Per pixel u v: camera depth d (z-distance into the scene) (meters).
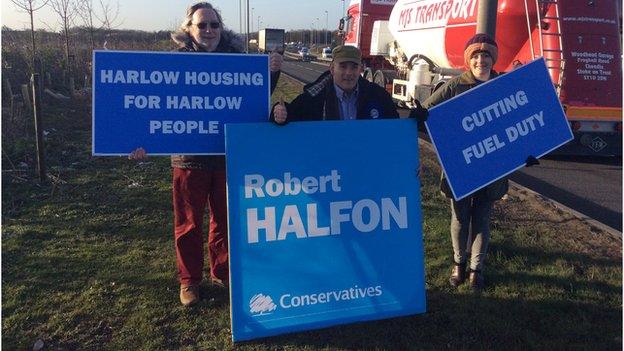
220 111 3.61
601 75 8.99
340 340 3.41
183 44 3.69
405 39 14.18
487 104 3.72
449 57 11.77
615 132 9.14
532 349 3.32
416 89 12.59
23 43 17.88
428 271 4.36
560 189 7.61
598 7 9.02
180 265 3.83
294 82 24.94
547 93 3.78
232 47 3.78
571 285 4.11
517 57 9.77
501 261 4.58
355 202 3.45
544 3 8.98
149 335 3.42
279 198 3.33
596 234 5.30
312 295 3.39
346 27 19.92
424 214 5.77
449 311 3.75
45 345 3.30
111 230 5.26
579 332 3.49
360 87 3.72
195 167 3.70
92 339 3.38
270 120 3.32
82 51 20.25
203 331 3.49
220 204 3.89
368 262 3.47
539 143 3.80
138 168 7.80
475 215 4.03
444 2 11.70
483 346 3.35
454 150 3.71
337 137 3.41
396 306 3.53
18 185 6.73
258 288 3.30
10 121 9.42
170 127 3.56
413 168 3.55
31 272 4.27
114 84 3.46
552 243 5.02
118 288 4.02
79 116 12.55
